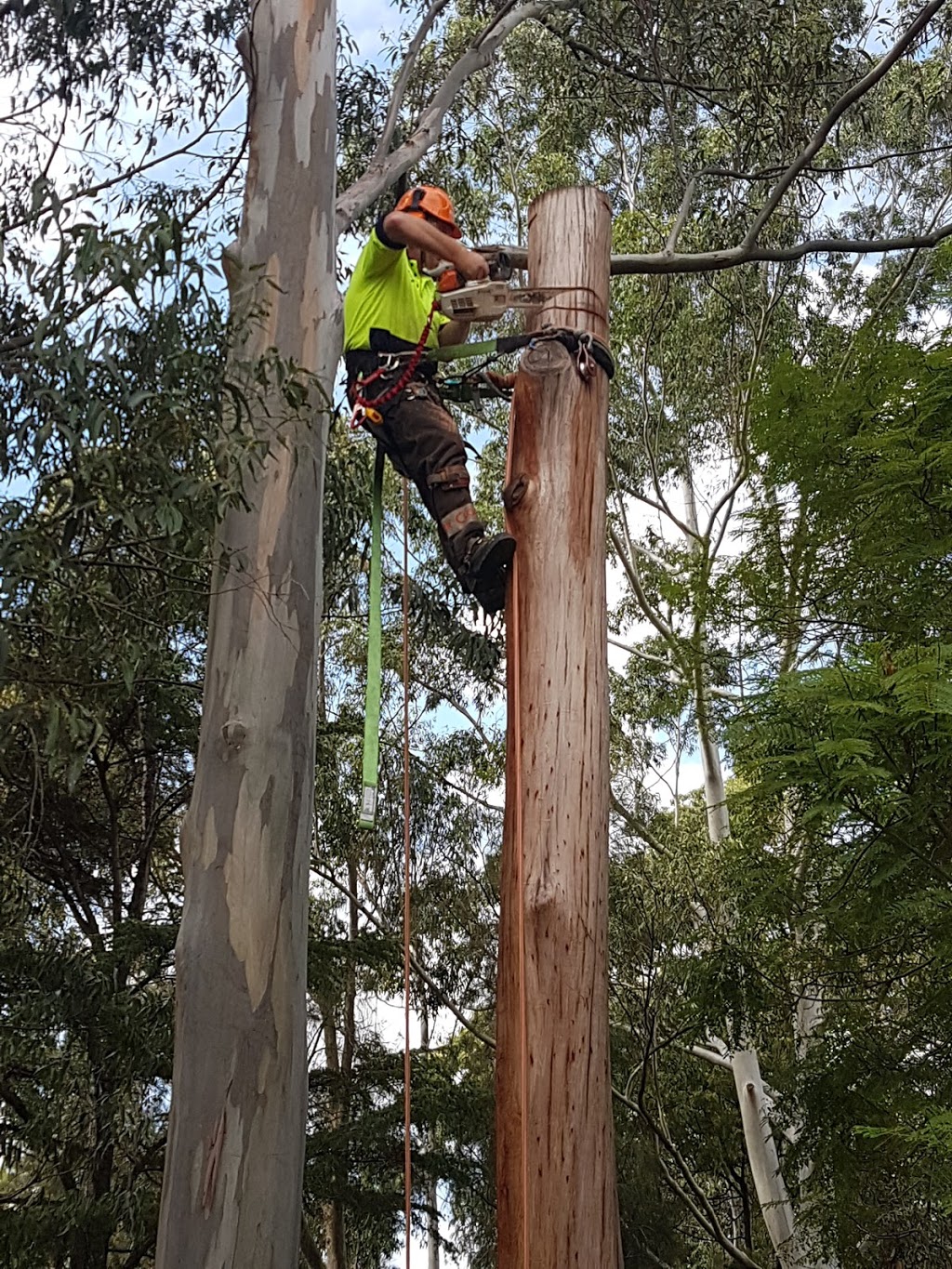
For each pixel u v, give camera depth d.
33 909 9.70
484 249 4.20
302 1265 13.67
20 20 7.19
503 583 3.77
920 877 6.13
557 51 10.89
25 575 3.82
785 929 8.32
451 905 11.61
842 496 7.22
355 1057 12.21
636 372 13.61
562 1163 3.05
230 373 4.61
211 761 4.55
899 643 6.64
